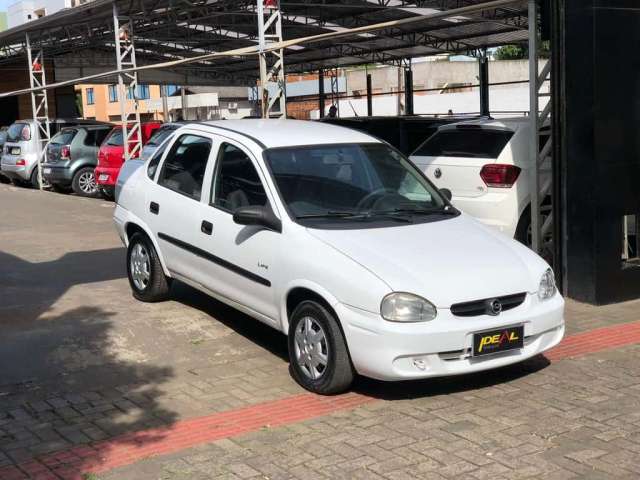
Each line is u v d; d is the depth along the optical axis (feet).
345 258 16.83
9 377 18.84
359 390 17.66
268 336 22.02
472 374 18.56
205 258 21.31
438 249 17.56
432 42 80.74
